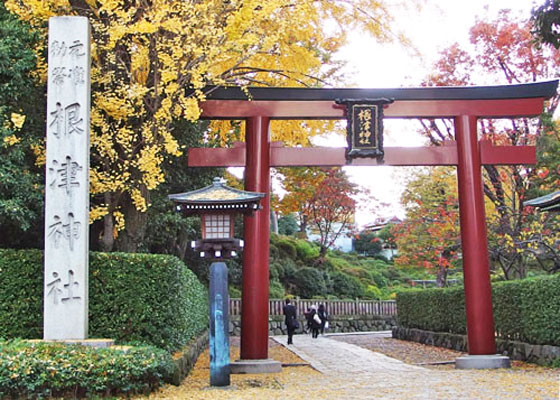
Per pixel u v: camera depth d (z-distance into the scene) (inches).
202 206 383.9
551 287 493.4
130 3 445.4
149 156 423.8
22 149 430.6
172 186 695.7
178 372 382.6
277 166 521.7
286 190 1092.5
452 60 782.5
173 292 416.2
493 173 762.8
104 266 395.9
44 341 352.5
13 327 382.0
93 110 437.1
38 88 450.0
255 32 458.0
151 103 463.5
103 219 515.5
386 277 1626.5
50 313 367.9
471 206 523.2
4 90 417.1
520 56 746.8
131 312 394.0
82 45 390.0
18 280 387.9
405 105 530.3
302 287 1277.1
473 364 498.0
